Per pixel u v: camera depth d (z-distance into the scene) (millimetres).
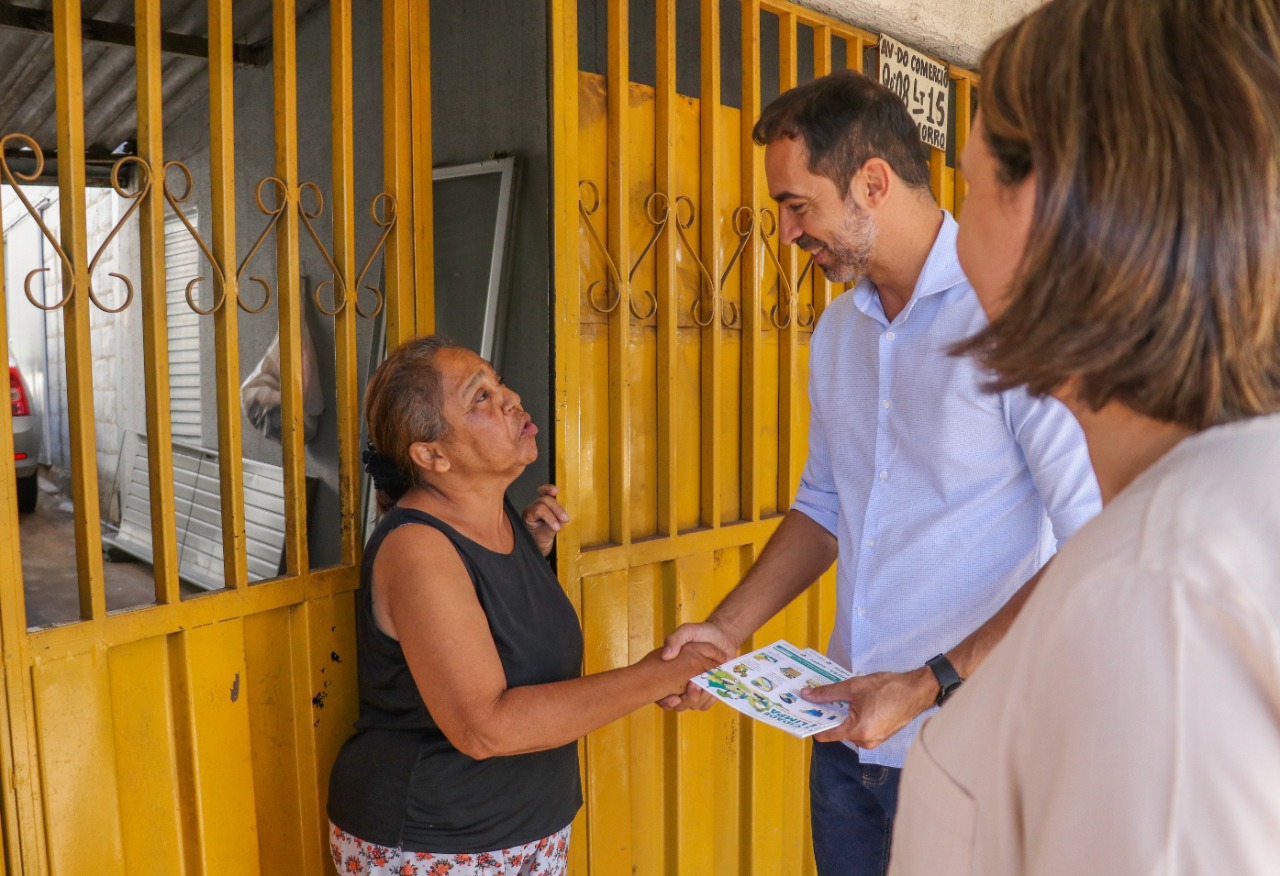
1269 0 545
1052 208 570
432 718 1688
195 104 4938
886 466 1801
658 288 2479
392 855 1694
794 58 2707
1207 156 530
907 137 1676
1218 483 540
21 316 8945
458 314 2881
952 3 3082
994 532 1720
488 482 1757
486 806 1700
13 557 1524
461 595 1623
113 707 1667
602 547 2361
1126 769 510
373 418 1777
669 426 2477
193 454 4238
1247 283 537
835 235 1688
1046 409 1572
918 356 1725
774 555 2002
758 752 2762
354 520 2006
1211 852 487
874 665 1831
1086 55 571
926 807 673
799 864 2928
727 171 2607
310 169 4027
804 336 2875
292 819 1929
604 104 2338
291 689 1919
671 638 1803
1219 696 494
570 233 2221
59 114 1583
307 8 3953
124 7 4184
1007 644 613
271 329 4328
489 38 2791
